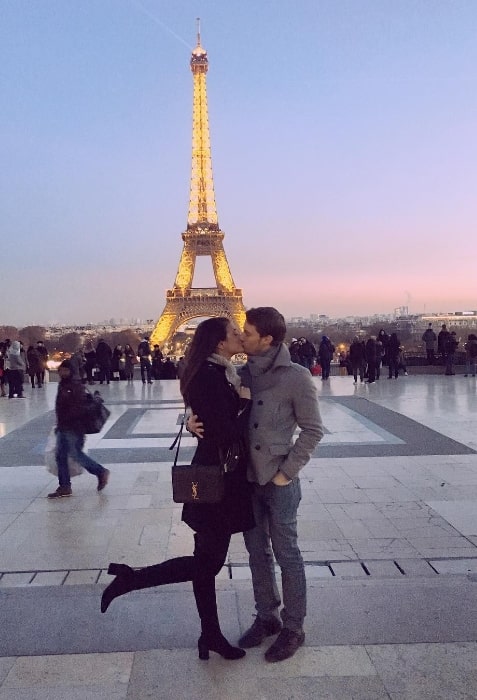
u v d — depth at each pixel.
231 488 4.42
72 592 5.50
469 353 29.06
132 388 27.58
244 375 4.76
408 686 4.02
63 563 6.52
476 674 4.13
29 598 5.37
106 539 7.26
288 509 4.65
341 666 4.26
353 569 6.27
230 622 4.99
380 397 21.27
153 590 5.57
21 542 7.19
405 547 6.85
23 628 4.82
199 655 4.40
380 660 4.32
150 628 4.84
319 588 5.48
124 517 8.10
